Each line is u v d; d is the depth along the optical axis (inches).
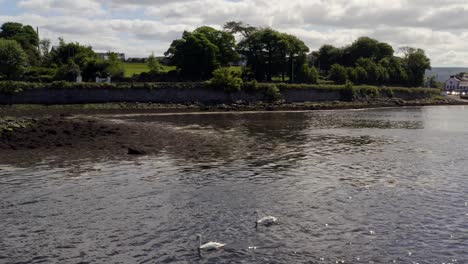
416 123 3882.9
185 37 6176.2
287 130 3282.5
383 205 1435.8
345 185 1681.8
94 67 5605.3
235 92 5423.2
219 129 3280.0
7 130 2659.9
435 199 1497.3
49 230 1229.1
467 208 1398.9
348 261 1042.1
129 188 1636.3
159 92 5167.3
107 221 1298.0
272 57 6545.3
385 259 1051.9
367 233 1203.2
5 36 7047.2
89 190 1608.0
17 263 1036.5
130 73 6456.7
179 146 2500.0
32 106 4635.8
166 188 1638.8
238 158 2182.6
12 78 5216.5
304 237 1176.8
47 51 7652.6
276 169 1947.6
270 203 1457.9
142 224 1273.4
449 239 1161.4
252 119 4082.2
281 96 5698.8
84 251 1099.3
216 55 6112.2
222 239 1165.1
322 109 5383.9
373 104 6018.7
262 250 1098.7
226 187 1653.5
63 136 2662.4
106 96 4987.7
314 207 1416.1
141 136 2815.0
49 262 1042.1
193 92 5280.5
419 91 7372.1
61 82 4862.2
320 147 2529.5
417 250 1098.7
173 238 1173.7
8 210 1386.6
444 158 2212.1
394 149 2480.3
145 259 1055.6
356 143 2691.9
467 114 4938.5
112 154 2241.6
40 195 1541.6
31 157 2143.2
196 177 1800.0
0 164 1993.1
